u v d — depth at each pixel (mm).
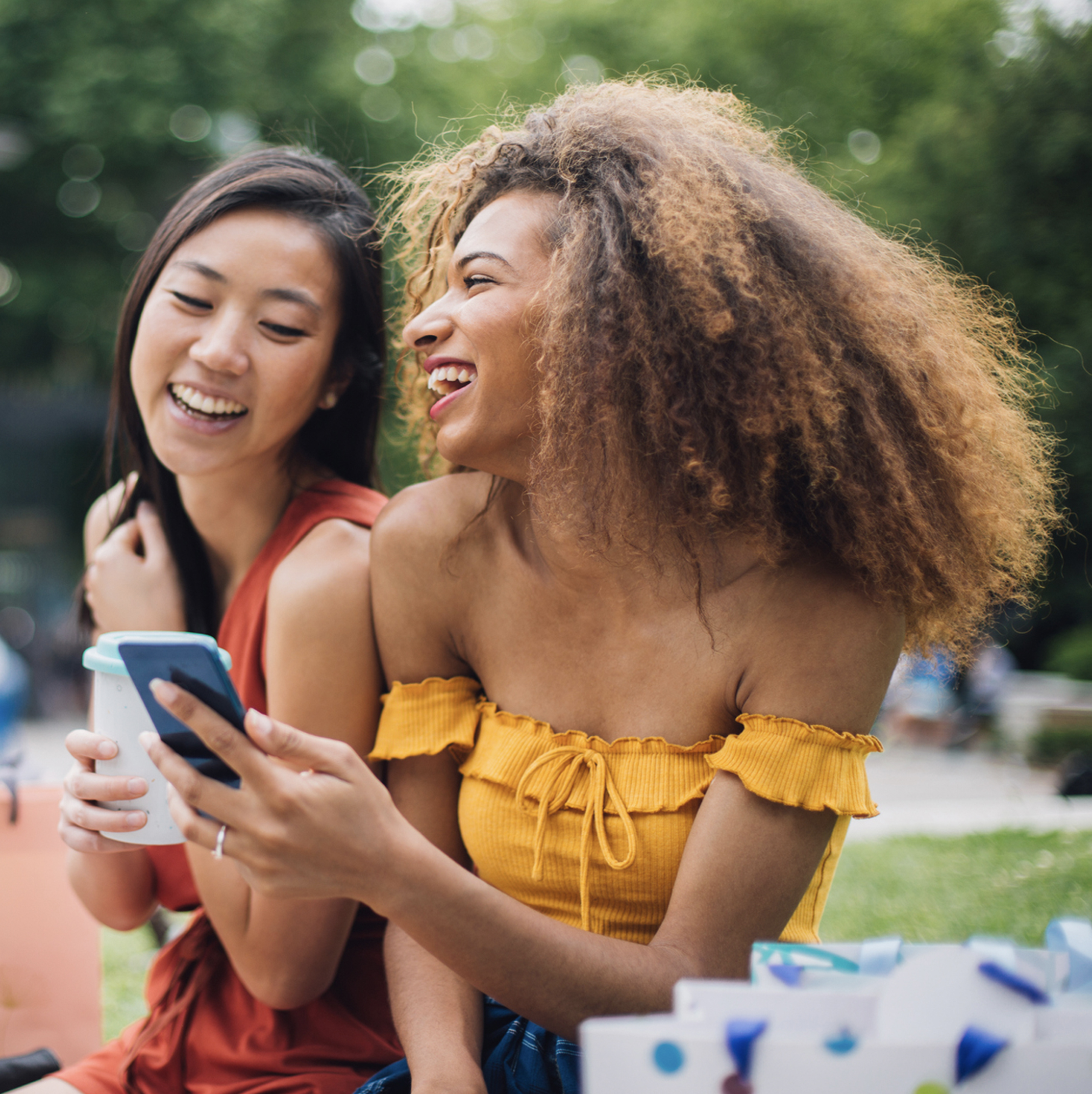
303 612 1630
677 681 1364
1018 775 8367
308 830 1020
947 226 10016
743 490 1297
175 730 1021
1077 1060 779
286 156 1915
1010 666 11141
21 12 13922
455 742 1493
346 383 1949
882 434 1309
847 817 1467
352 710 1645
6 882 2025
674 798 1333
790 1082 782
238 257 1744
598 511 1316
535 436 1395
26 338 16875
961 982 814
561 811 1378
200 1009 1697
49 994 2041
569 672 1427
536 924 1132
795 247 1350
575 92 1582
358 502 1823
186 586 2010
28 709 13117
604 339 1280
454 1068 1304
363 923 1734
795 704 1302
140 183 15688
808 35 15938
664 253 1291
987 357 1566
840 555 1312
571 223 1354
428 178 1712
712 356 1278
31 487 15031
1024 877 3258
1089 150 9430
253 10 14305
